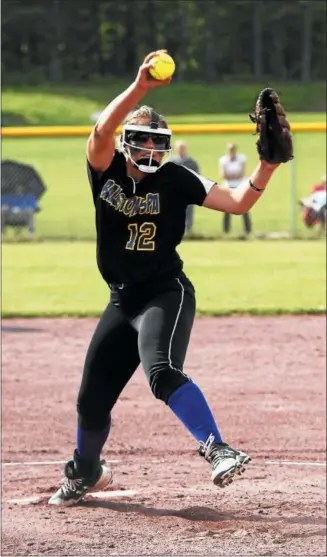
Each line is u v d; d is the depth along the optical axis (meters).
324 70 168.38
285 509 17.78
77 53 177.88
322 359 30.77
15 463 20.97
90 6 178.25
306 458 21.41
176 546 15.78
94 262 50.50
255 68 170.38
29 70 176.62
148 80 14.23
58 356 31.02
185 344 15.91
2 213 58.81
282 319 36.91
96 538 16.19
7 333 34.38
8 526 16.81
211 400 26.12
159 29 176.00
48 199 74.56
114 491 18.98
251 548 15.64
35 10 177.25
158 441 22.75
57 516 17.41
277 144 15.28
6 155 93.06
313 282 44.12
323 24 169.12
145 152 15.48
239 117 139.12
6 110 157.25
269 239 58.59
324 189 59.53
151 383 15.52
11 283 44.34
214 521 17.06
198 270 47.50
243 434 23.16
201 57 171.75
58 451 21.89
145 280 16.16
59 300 40.22
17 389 27.20
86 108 160.88
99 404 17.19
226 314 37.53
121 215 15.82
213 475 14.69
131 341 16.80
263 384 27.83
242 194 15.88
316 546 15.74
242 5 171.00
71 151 96.75
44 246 56.94
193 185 15.95
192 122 125.94
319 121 128.00
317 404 25.84
